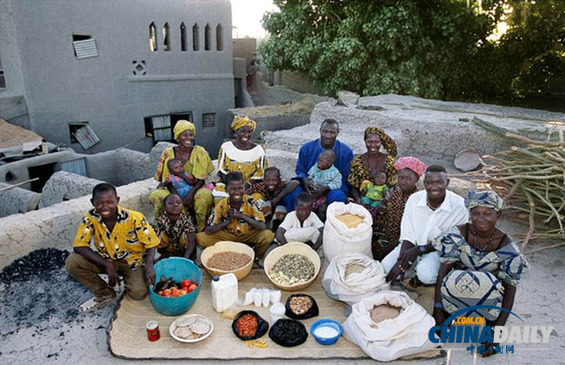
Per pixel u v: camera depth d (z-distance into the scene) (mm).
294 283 3822
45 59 10430
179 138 4824
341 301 3670
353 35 11555
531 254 4391
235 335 3260
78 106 11133
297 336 3178
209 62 13422
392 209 4250
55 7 10258
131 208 5129
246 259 4062
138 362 3008
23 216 4387
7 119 10336
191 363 2990
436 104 9625
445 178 3498
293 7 12586
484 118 7480
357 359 3041
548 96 15523
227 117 13102
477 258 3123
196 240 4379
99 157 10258
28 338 3262
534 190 4699
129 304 3625
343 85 12320
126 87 11797
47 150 9781
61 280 4016
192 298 3453
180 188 4824
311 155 5156
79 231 3434
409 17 11023
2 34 10508
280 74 17672
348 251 3988
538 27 12336
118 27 11289
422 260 3635
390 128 7672
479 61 13422
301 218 4414
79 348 3154
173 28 12352
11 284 3922
